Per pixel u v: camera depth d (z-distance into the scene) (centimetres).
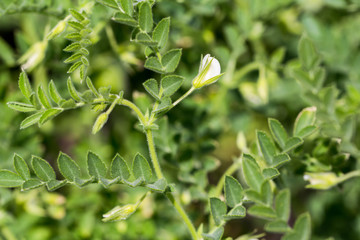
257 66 41
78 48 29
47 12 34
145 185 29
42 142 42
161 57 29
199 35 42
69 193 40
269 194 31
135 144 41
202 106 40
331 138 33
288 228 31
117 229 39
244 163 31
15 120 39
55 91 28
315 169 33
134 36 29
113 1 29
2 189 38
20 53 40
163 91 29
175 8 39
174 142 36
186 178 36
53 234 40
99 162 29
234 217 29
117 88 42
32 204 39
